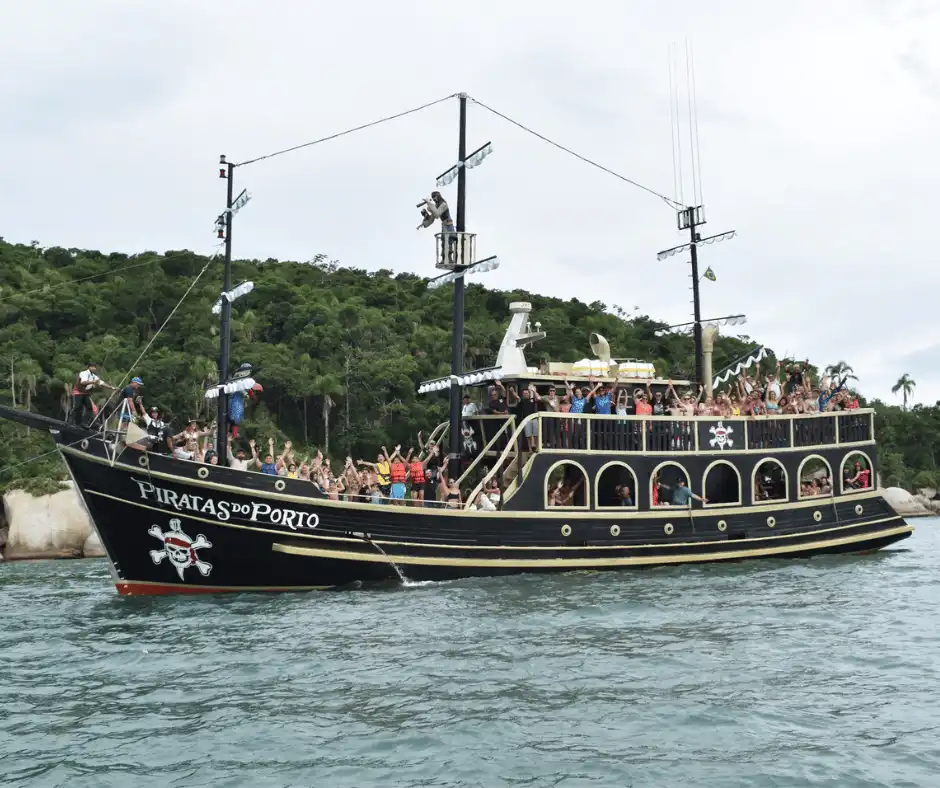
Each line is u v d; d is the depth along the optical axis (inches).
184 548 890.1
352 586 932.6
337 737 506.0
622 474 1224.8
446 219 1139.3
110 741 506.0
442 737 504.1
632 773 456.8
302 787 443.8
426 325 4463.6
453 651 679.1
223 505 885.2
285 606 849.5
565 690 586.6
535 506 1026.7
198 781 452.1
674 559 1090.1
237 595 907.4
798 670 633.0
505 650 682.2
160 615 821.9
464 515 978.7
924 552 1348.4
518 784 445.4
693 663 649.0
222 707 558.3
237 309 4357.8
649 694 578.9
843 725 522.0
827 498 1203.2
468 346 3998.5
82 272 4704.7
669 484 1208.8
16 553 1934.1
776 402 1213.7
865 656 669.3
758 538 1144.8
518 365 1164.5
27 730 524.7
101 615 837.8
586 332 4658.0
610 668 635.5
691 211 1348.4
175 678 619.8
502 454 1017.5
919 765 462.3
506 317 4928.6
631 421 1081.4
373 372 3634.4
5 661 674.2
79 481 876.6
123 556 899.4
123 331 4101.9
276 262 5506.9
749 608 839.7
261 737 506.9
